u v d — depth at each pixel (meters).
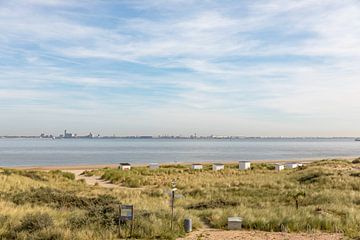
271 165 63.66
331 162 59.81
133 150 183.00
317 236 13.65
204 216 18.22
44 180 41.75
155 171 54.41
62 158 115.69
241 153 156.50
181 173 52.59
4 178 34.22
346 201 22.92
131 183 40.91
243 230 15.06
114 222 14.45
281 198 25.33
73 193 28.78
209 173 52.50
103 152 159.00
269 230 15.11
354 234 13.73
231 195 28.28
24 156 126.06
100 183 43.94
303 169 50.44
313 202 22.89
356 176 37.28
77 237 12.72
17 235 12.98
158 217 15.71
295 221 15.75
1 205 20.33
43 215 14.99
